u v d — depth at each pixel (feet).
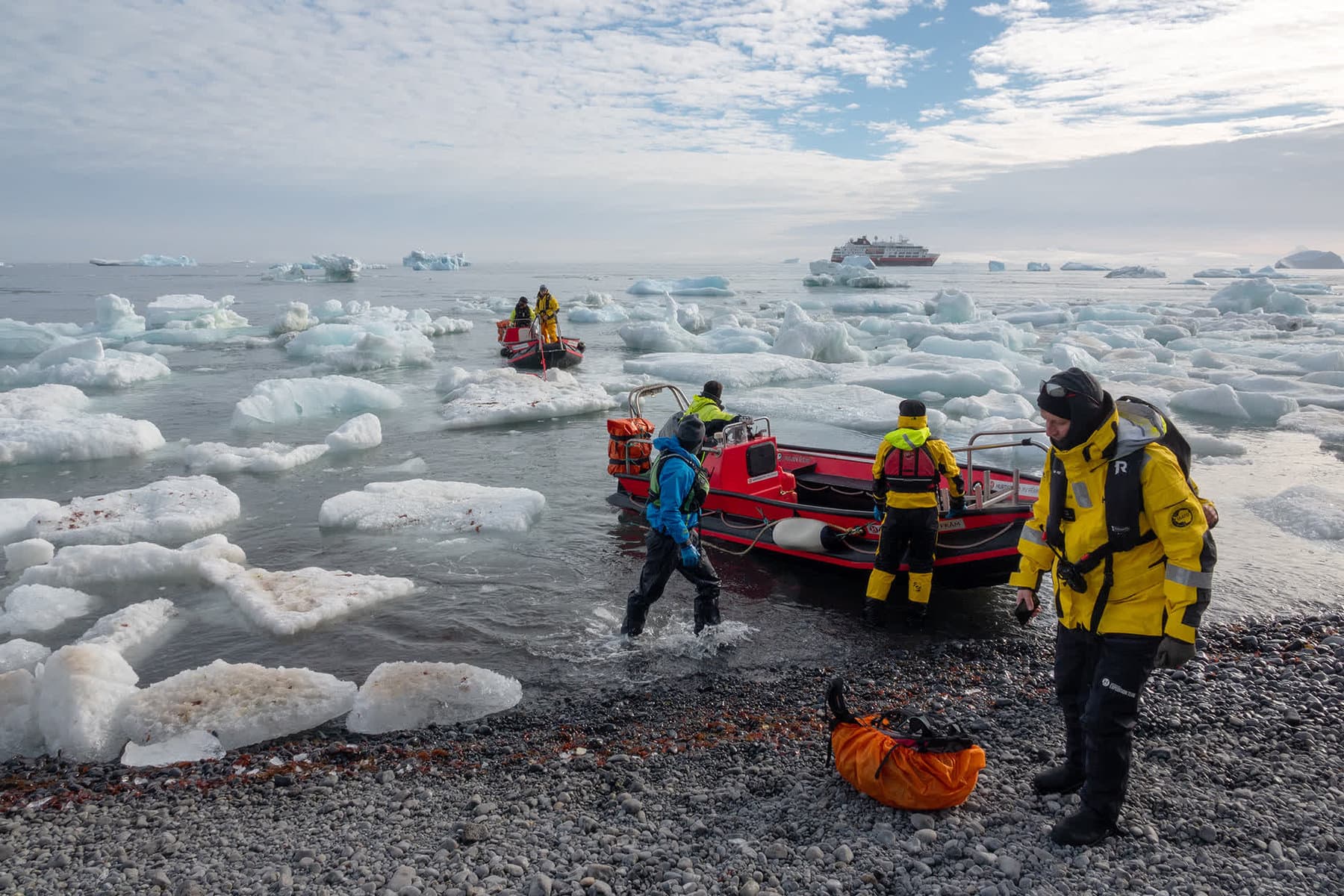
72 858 10.10
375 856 9.80
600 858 9.54
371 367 62.85
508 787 11.68
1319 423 40.86
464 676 14.70
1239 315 111.45
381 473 31.42
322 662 16.19
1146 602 8.54
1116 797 9.21
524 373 51.29
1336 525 23.04
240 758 12.84
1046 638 16.88
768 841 9.74
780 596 19.33
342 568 21.35
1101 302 171.12
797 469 25.75
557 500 27.76
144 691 14.24
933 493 17.01
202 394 51.26
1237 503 26.63
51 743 13.32
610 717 13.93
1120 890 8.45
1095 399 8.36
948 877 8.84
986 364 59.21
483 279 367.45
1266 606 18.20
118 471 32.22
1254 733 12.43
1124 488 8.29
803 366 61.00
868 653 16.34
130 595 19.65
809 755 12.28
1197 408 45.52
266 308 147.95
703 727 13.53
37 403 41.52
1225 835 9.46
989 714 13.57
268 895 9.06
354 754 12.89
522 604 18.92
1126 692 8.75
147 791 11.91
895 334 87.04
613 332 102.37
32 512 25.86
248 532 24.48
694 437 16.08
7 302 182.60
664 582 16.58
